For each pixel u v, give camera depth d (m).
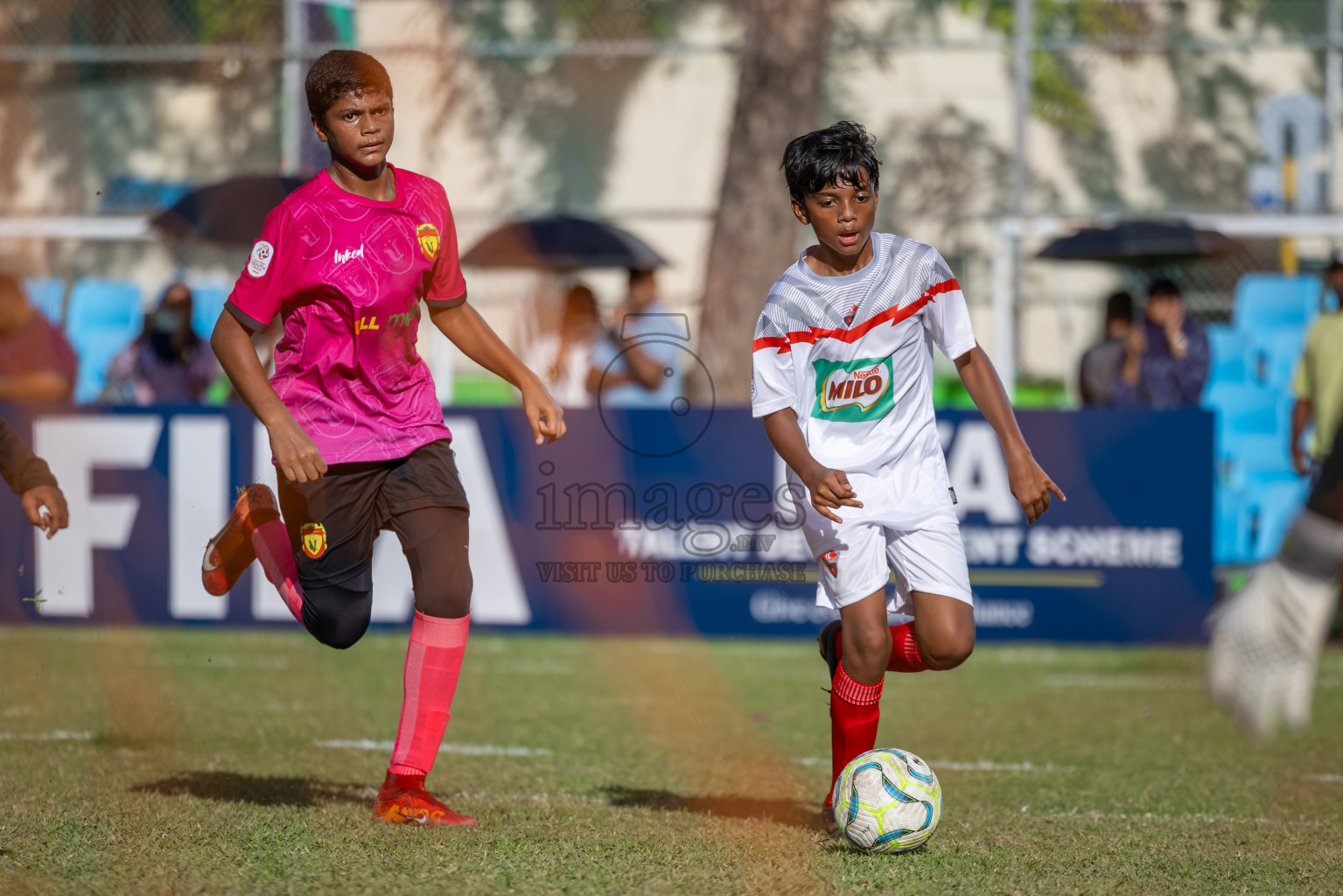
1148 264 37.06
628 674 22.30
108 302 39.38
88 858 9.45
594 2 52.81
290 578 11.70
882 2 53.03
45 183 46.97
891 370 11.29
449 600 11.30
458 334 11.94
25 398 27.86
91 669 21.98
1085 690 21.36
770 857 9.95
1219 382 35.66
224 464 25.20
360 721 17.91
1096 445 24.66
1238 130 50.75
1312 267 45.16
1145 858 10.20
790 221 35.22
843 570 11.10
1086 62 51.47
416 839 10.24
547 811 11.91
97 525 25.41
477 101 50.59
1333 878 9.66
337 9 45.81
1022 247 36.88
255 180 34.72
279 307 11.03
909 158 52.97
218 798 12.14
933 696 20.80
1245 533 29.67
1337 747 16.75
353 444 11.12
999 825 11.68
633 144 51.66
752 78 35.12
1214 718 18.86
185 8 46.47
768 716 18.89
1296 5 50.09
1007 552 24.80
